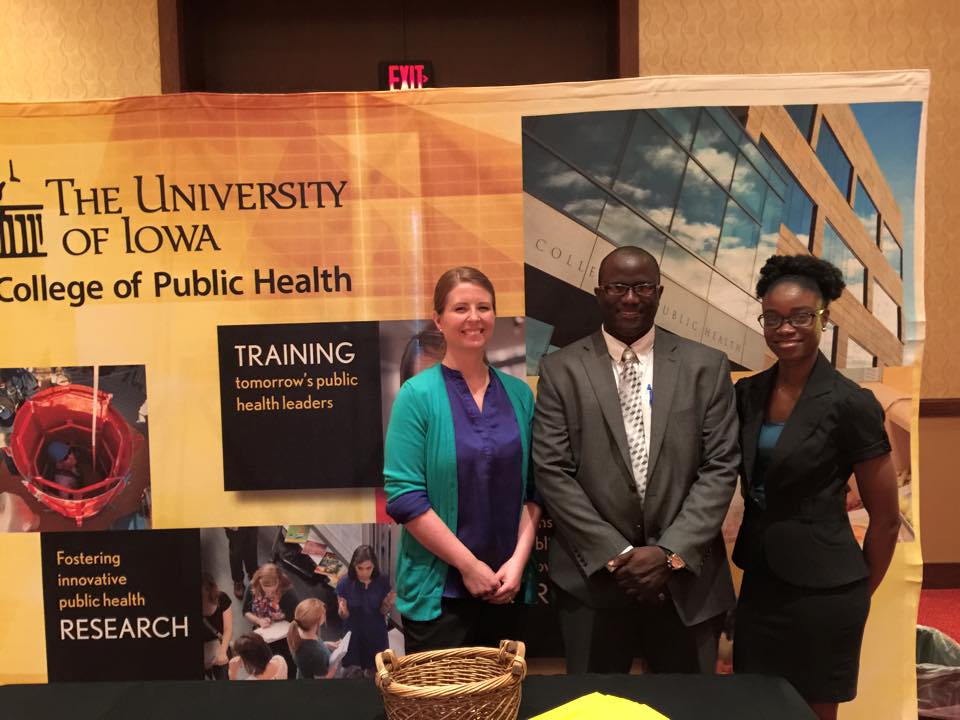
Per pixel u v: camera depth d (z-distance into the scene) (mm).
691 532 1788
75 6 3096
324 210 2285
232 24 3283
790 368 1873
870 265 2297
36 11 3096
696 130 2268
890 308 2305
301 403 2336
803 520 1829
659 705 1291
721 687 1360
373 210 2283
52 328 2328
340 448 2340
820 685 1841
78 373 2340
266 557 2361
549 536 2307
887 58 3164
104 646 2393
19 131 2279
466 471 1940
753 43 3133
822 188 2285
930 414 3389
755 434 1905
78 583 2379
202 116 2264
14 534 2381
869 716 2311
